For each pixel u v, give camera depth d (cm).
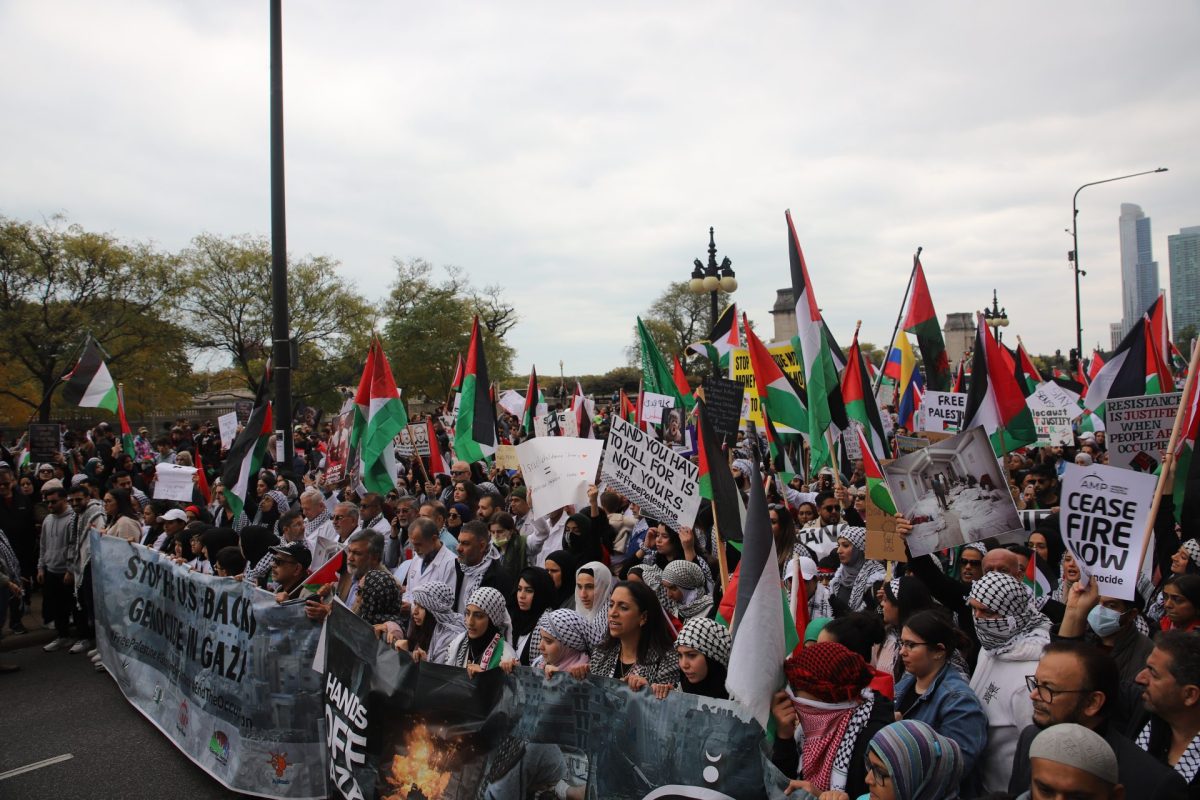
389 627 598
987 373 947
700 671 442
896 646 539
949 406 1102
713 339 1448
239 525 1193
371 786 552
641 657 508
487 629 571
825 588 703
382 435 1141
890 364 1377
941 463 602
